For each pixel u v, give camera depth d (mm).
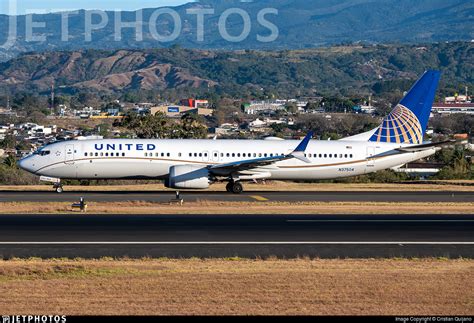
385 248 90188
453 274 73750
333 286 68625
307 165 163250
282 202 138250
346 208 128375
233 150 159250
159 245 90688
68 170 155625
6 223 106375
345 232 101500
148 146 157500
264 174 161125
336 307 62094
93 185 196625
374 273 73938
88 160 155625
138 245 90562
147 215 116375
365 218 115375
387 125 168750
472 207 132000
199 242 93000
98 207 126188
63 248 88250
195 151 158250
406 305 62781
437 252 87875
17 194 153625
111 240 93688
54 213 117875
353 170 165750
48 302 62938
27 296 64688
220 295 65375
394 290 67312
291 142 163250
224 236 97375
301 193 162000
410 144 169125
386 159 166750
